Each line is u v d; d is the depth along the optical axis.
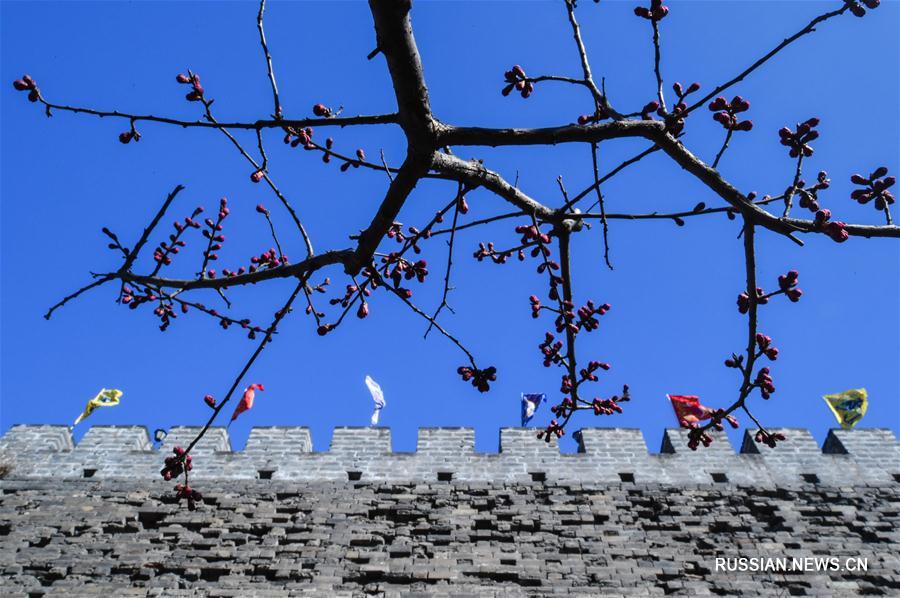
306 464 18.84
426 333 6.45
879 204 5.29
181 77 5.82
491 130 5.51
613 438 19.45
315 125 5.50
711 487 18.05
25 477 18.53
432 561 16.08
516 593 15.28
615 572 15.76
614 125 5.56
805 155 5.61
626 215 6.02
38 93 5.64
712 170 5.63
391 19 4.77
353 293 6.79
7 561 16.19
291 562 16.12
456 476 18.44
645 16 5.74
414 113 5.23
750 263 5.62
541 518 17.17
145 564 16.09
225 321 7.20
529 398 20.33
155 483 18.36
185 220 7.20
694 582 15.58
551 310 6.29
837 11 5.10
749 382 5.84
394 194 5.69
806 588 15.42
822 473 18.47
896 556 16.12
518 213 6.09
